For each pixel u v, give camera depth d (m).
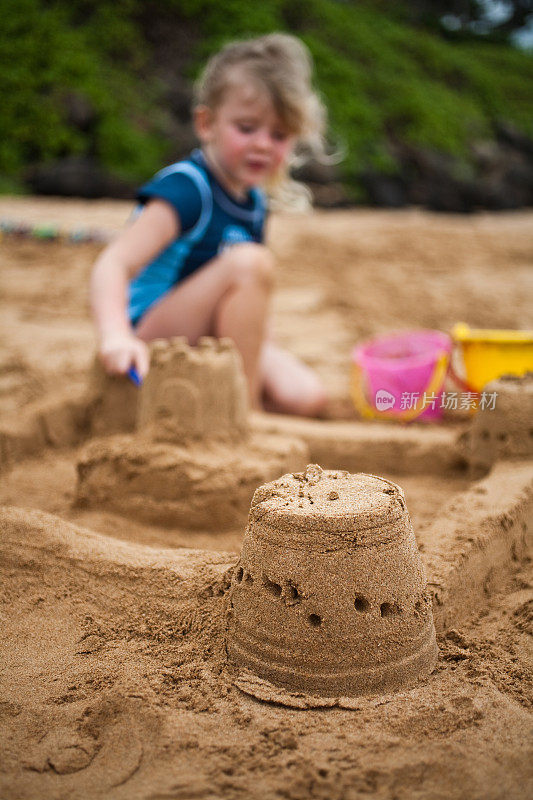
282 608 1.68
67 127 15.49
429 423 3.78
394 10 27.89
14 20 16.23
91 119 15.88
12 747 1.52
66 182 14.49
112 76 17.08
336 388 4.36
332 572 1.65
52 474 3.18
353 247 9.36
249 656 1.73
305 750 1.51
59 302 6.29
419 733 1.56
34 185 14.59
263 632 1.71
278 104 3.65
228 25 19.28
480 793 1.42
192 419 2.74
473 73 25.27
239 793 1.41
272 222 11.52
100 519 2.71
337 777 1.44
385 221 12.87
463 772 1.46
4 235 9.05
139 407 2.90
